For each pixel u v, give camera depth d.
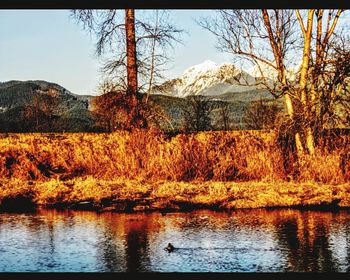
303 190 16.59
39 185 17.59
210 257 9.59
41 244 10.64
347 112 18.81
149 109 21.88
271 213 13.92
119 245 10.52
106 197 15.86
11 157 20.45
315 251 9.98
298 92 20.02
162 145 19.64
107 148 20.11
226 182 18.36
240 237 11.16
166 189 16.75
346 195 15.88
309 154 18.89
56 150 20.70
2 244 10.66
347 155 18.45
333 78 18.78
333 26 19.72
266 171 18.94
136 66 23.00
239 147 19.52
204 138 20.16
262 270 8.80
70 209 14.60
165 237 11.20
